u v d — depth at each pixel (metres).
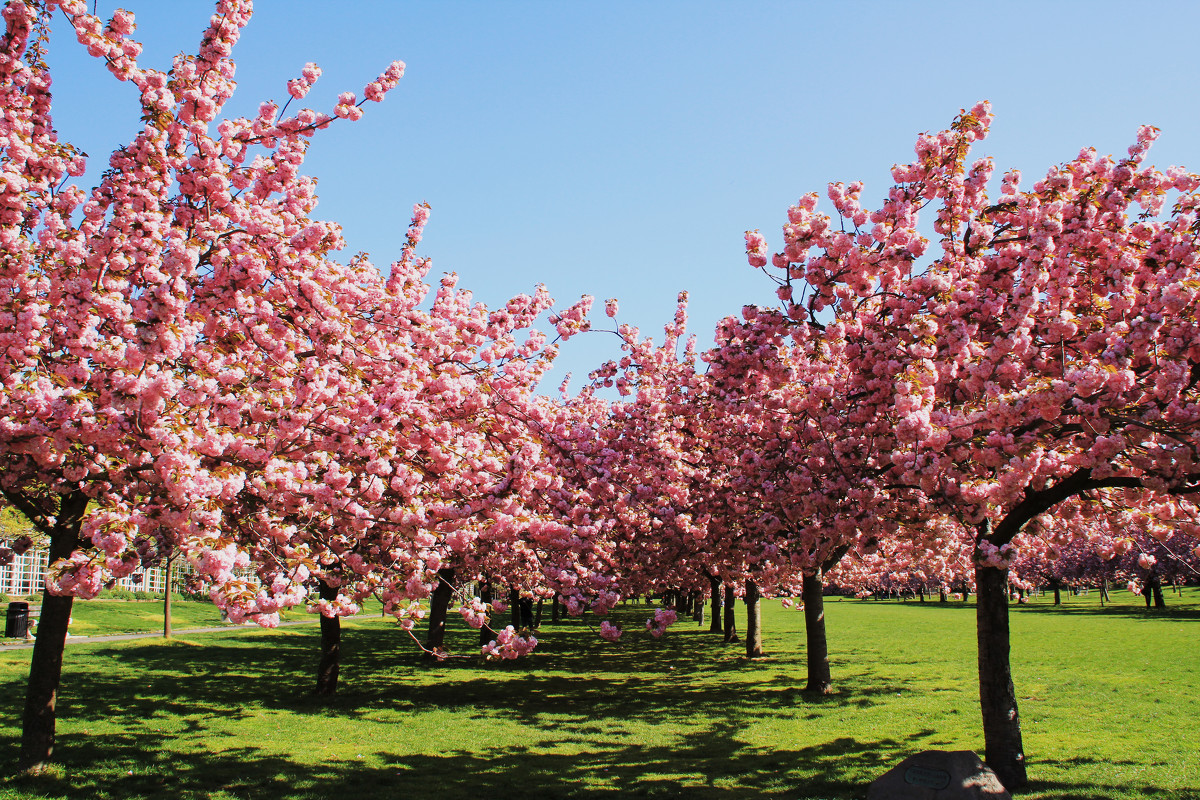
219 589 6.71
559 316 16.28
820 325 11.20
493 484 9.95
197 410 7.63
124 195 8.47
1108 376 7.96
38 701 10.35
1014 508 10.47
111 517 6.34
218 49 8.99
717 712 16.72
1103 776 10.58
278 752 12.60
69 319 7.69
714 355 12.12
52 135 9.18
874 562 22.81
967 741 13.30
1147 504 10.41
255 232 8.84
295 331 9.47
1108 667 22.31
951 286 9.78
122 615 38.91
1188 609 46.19
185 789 10.19
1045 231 9.37
